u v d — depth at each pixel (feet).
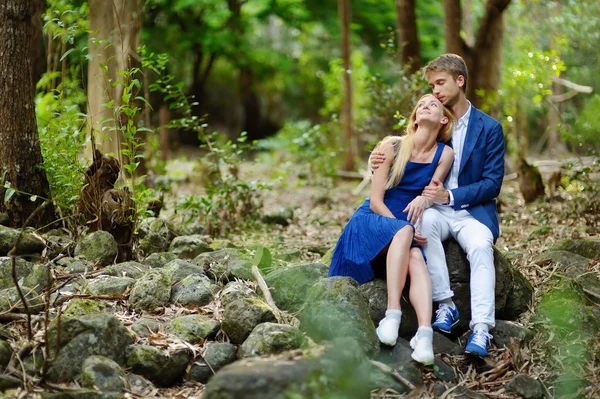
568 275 14.64
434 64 13.42
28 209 15.87
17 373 10.29
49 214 16.24
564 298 13.37
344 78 44.55
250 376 8.87
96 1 23.00
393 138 13.07
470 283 12.42
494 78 33.58
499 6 32.50
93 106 22.56
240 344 11.64
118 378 10.38
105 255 14.60
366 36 68.69
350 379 9.32
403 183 12.87
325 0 67.82
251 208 23.99
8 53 15.66
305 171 40.88
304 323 11.84
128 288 13.07
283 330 11.09
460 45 32.96
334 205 32.19
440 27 67.00
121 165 17.61
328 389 9.07
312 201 33.55
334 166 41.88
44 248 14.66
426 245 12.43
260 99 94.53
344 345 9.66
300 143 40.96
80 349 10.61
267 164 49.73
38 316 11.76
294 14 67.72
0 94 15.69
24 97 15.85
